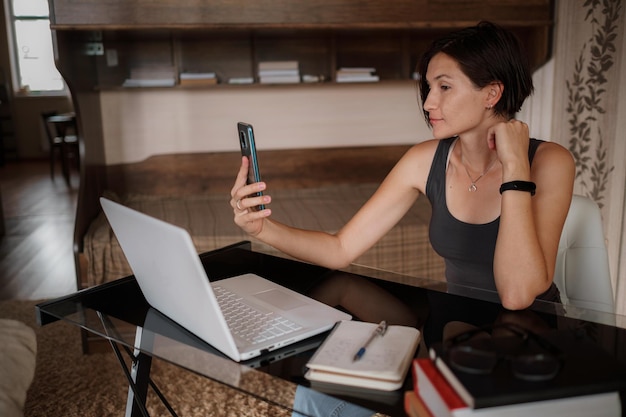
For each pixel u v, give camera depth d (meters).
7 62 8.77
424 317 1.19
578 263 1.59
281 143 3.77
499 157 1.28
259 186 1.28
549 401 0.75
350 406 1.13
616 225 2.67
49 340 2.81
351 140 3.82
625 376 0.78
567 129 2.90
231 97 3.67
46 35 8.93
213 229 2.89
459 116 1.38
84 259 2.71
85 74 3.14
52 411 2.20
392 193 1.64
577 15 2.78
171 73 3.54
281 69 3.55
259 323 1.15
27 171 8.12
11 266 4.07
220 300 1.27
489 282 1.52
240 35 3.40
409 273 2.92
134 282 1.44
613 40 2.63
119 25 2.84
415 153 1.63
